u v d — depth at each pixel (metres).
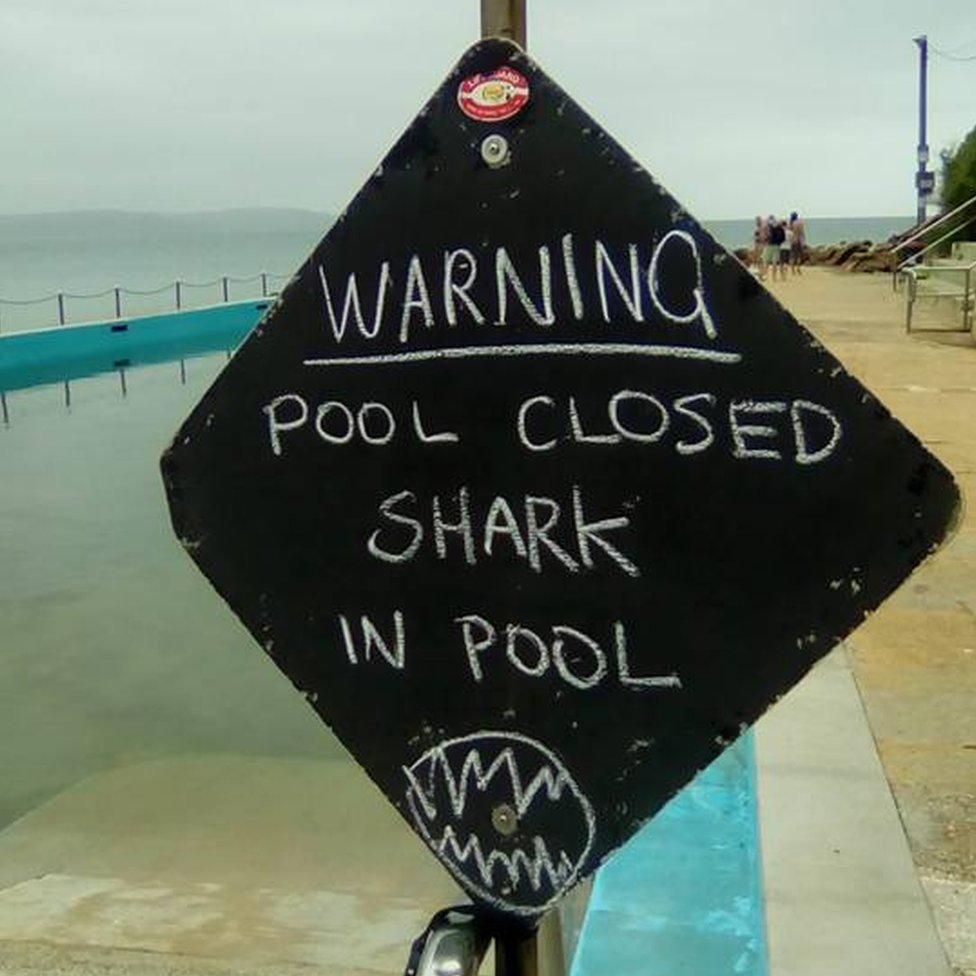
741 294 1.55
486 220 1.67
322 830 5.13
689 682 1.64
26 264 133.12
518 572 1.70
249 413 1.81
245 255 164.75
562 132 1.62
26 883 4.59
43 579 9.85
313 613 1.82
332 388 1.77
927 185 32.31
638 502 1.63
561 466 1.67
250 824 5.23
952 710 4.29
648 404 1.61
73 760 6.25
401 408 1.74
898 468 1.51
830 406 1.53
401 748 1.79
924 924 2.97
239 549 1.84
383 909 4.24
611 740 1.68
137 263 129.62
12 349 26.77
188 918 4.14
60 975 3.61
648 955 2.93
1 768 6.13
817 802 3.58
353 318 1.75
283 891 4.38
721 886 3.22
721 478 1.59
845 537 1.54
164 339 31.61
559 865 1.72
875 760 3.87
